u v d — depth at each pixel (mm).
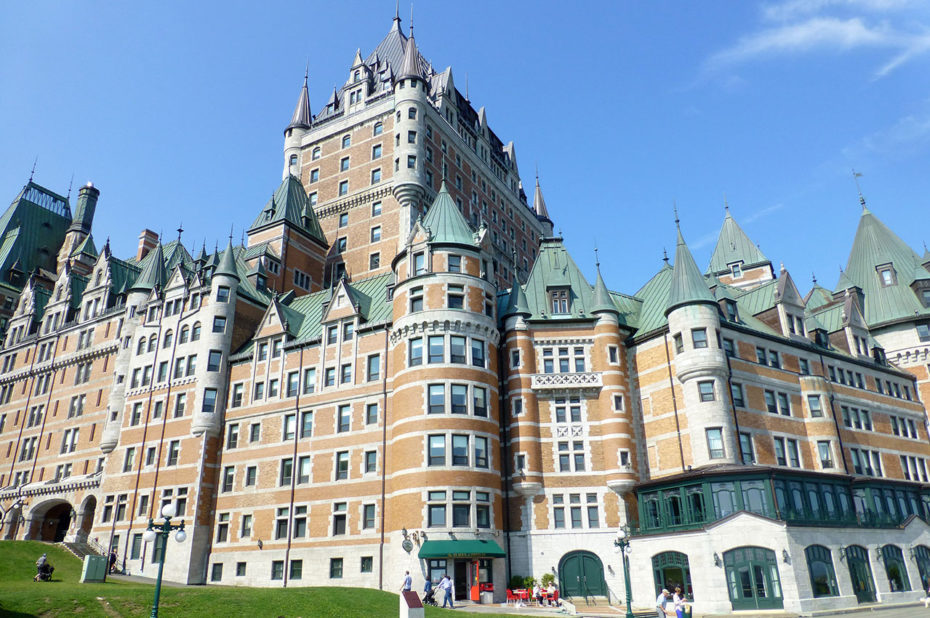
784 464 52438
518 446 50969
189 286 65062
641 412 53500
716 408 49125
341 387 54219
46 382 77812
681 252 54500
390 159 79062
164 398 61562
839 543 44688
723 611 40656
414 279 52281
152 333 65688
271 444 55688
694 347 50844
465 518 45750
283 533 52312
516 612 38375
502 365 54656
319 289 76938
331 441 53000
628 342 55875
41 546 52375
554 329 54781
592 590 46938
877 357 68188
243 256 72125
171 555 54688
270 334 59875
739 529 42156
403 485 46812
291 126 90438
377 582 46875
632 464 50562
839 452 55312
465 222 55969
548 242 61062
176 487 57188
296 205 78062
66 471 69438
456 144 86188
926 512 56000
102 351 72250
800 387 57219
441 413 47875
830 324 69250
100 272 78188
